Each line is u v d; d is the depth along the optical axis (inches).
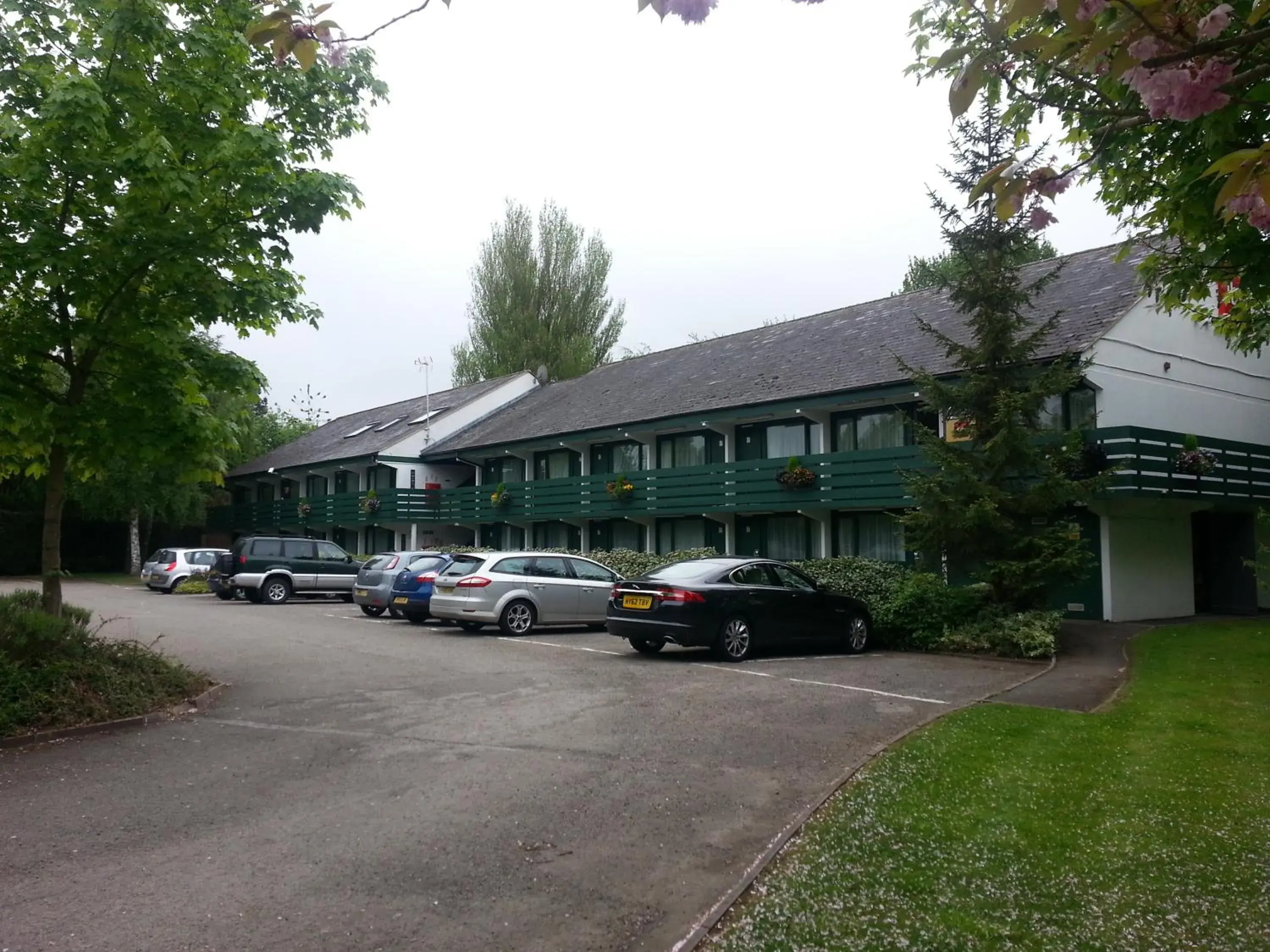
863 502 794.8
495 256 1817.2
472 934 168.6
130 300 387.2
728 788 259.9
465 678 455.8
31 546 1684.3
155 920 173.8
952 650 548.4
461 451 1348.4
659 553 1091.3
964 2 136.9
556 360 1756.9
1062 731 318.0
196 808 244.8
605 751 303.9
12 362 389.4
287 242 406.0
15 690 333.1
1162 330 736.3
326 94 423.2
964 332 812.6
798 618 539.2
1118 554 678.5
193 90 376.8
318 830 225.9
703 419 952.3
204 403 426.6
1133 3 109.7
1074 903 171.9
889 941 157.9
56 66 367.9
